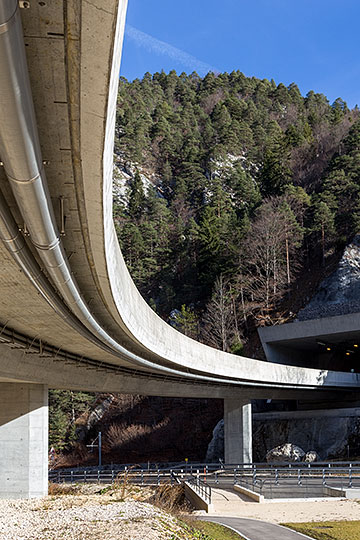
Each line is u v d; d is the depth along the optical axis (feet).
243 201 368.48
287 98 618.44
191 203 417.69
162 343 105.70
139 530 49.42
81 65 21.49
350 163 325.42
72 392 257.34
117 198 424.87
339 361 262.47
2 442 91.04
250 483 120.16
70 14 19.38
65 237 40.11
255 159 473.67
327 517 77.97
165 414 258.57
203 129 538.47
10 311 57.00
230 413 169.07
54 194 33.09
